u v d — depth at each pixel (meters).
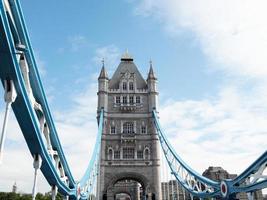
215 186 33.38
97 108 74.50
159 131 68.56
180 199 78.12
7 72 16.88
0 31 14.95
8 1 16.44
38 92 21.91
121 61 85.56
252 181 24.95
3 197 92.38
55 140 27.56
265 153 22.89
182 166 51.03
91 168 53.75
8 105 17.03
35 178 22.78
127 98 76.25
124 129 72.69
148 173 67.62
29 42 18.81
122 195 131.38
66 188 33.62
